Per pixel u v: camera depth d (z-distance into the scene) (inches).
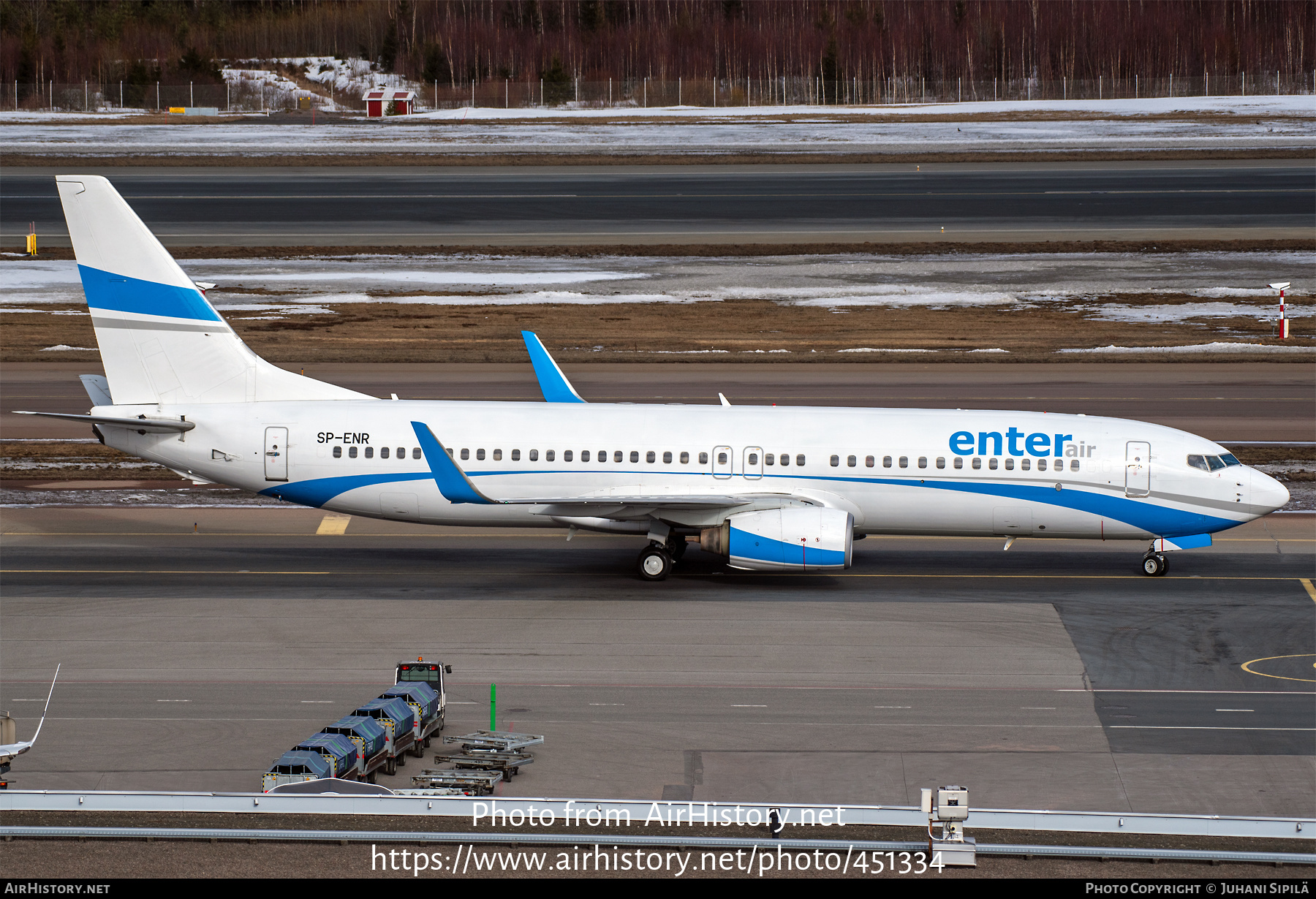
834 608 4434.1
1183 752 3233.3
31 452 6624.0
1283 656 3949.3
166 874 2214.6
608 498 4557.1
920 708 3518.7
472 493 4490.7
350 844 2351.1
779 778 3063.5
